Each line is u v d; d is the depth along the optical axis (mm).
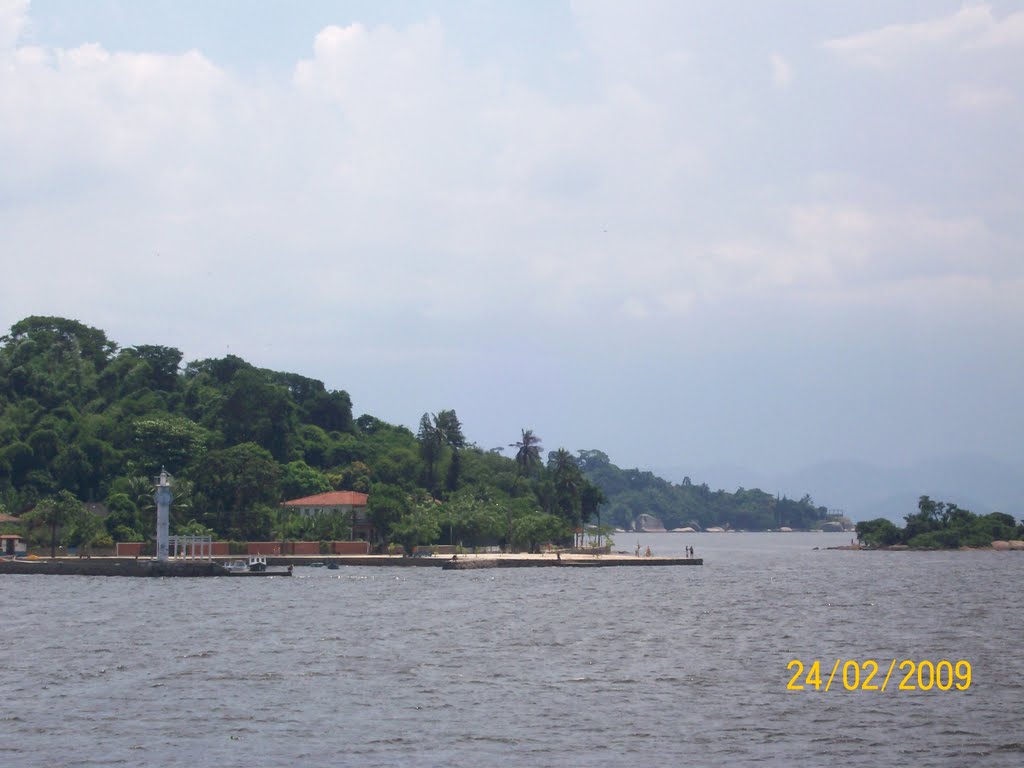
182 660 90125
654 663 89312
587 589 163750
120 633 107250
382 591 156250
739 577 198875
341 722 67875
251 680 81125
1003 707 72250
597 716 69562
